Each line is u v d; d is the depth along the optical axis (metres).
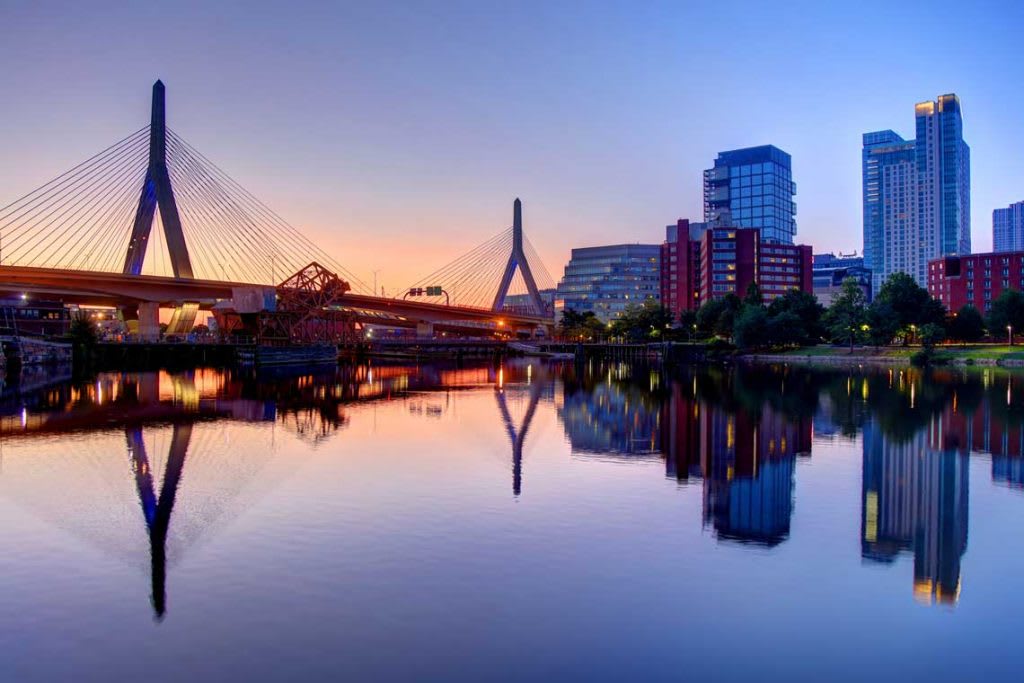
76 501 36.16
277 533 30.84
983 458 47.56
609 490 38.28
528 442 53.91
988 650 21.06
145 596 24.47
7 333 160.62
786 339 186.75
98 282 145.38
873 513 34.22
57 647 21.11
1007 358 149.25
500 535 30.48
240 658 20.44
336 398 87.00
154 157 153.38
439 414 71.69
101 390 92.25
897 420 65.69
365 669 19.83
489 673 19.64
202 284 154.88
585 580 25.67
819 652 20.89
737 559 27.88
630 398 88.00
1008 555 28.59
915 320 181.88
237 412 71.38
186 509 34.62
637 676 19.56
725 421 65.62
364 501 35.94
